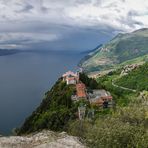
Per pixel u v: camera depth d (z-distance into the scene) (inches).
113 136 1144.8
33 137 1138.7
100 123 1533.0
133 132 1187.3
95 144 1129.4
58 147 1021.8
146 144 1105.4
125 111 2129.7
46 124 5831.7
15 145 1060.5
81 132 1593.3
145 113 1995.6
